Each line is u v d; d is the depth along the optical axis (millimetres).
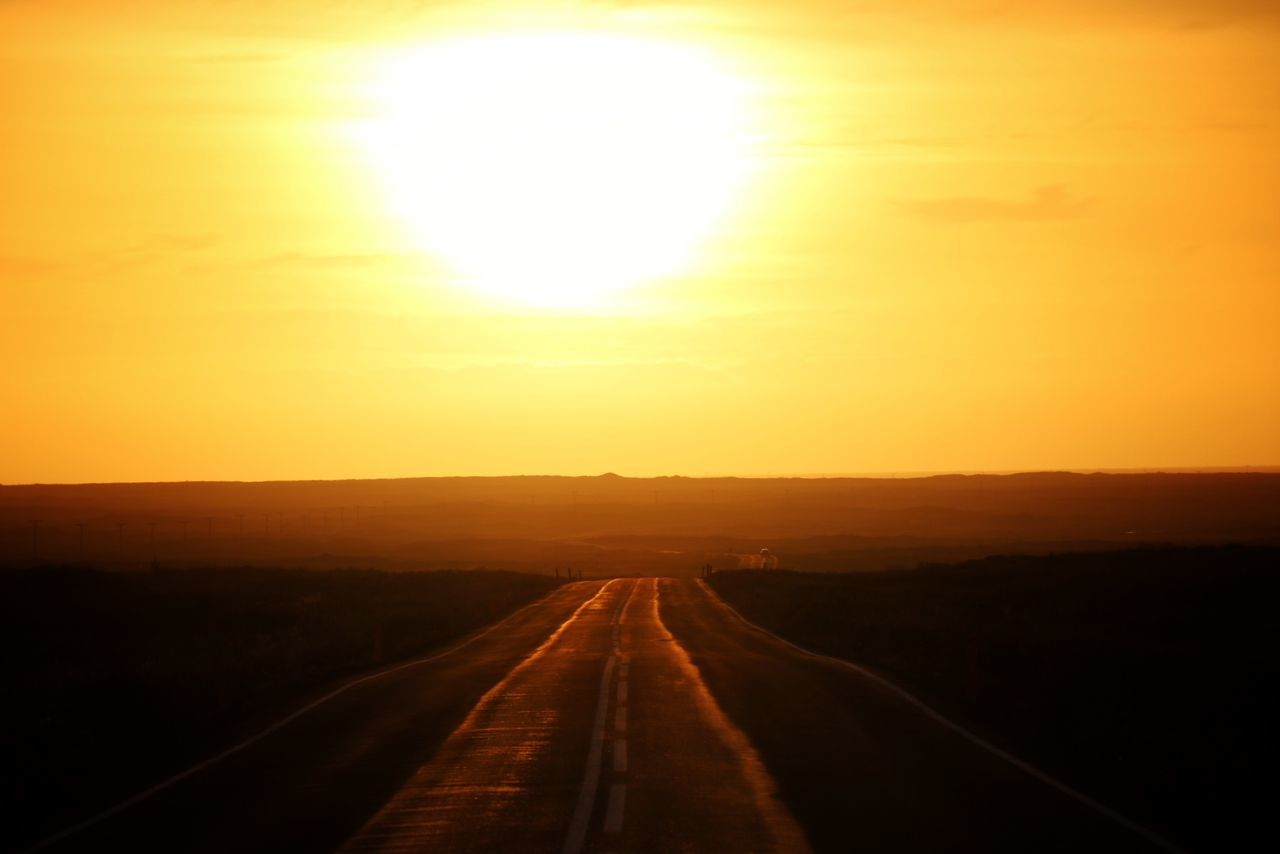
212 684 53719
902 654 70500
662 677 59656
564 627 101188
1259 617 95312
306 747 39969
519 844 26125
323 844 26469
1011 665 59500
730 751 37844
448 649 80938
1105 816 28703
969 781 32969
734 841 26234
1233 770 34281
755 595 145125
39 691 55625
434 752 38469
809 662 66875
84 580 165625
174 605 135750
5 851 26469
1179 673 56094
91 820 29328
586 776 33906
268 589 162375
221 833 27750
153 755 39438
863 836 26688
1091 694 49938
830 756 36875
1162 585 119250
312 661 71250
